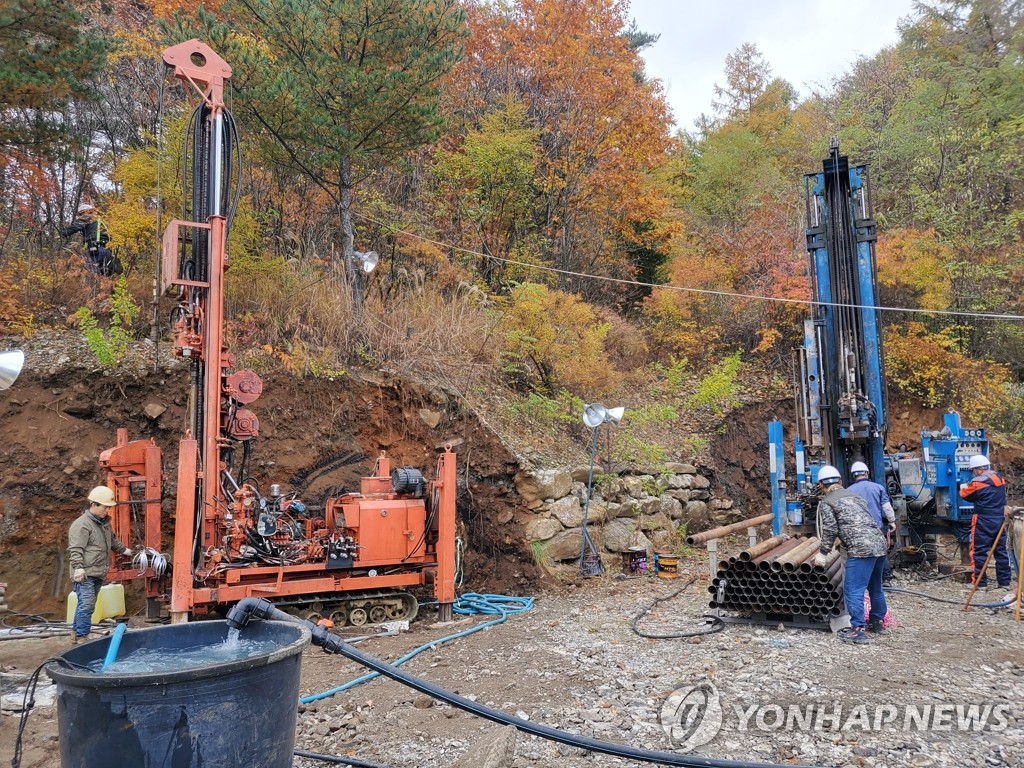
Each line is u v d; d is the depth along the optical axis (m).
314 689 6.56
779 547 9.88
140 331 12.07
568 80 20.33
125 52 15.66
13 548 10.00
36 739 5.41
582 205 19.89
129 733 2.99
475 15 21.91
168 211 13.08
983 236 19.22
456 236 17.72
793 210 21.06
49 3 12.14
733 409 17.08
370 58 12.80
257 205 15.41
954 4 23.50
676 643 7.89
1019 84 20.45
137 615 9.88
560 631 8.57
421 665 7.33
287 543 8.89
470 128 19.56
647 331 18.98
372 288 14.65
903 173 21.30
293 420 11.53
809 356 12.34
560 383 15.34
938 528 12.37
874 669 6.82
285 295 13.09
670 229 20.36
